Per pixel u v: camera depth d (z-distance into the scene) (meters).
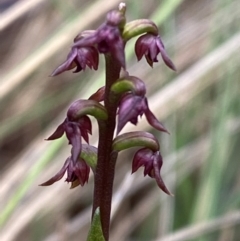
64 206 0.25
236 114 0.26
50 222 0.25
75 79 0.29
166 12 0.23
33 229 0.25
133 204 0.27
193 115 0.27
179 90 0.23
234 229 0.24
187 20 0.28
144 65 0.26
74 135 0.13
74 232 0.24
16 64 0.28
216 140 0.24
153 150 0.14
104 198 0.14
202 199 0.23
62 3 0.28
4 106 0.28
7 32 0.32
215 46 0.26
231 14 0.26
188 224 0.23
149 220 0.26
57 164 0.23
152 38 0.13
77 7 0.29
